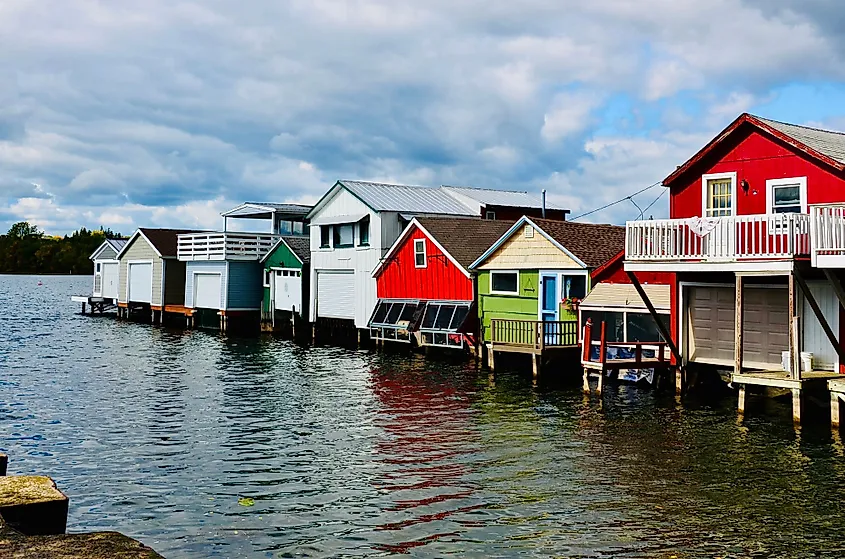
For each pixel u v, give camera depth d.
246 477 14.08
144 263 55.69
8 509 5.81
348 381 25.97
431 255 34.34
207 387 24.80
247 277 47.84
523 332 29.58
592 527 11.20
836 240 17.58
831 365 19.64
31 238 170.38
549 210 47.53
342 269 40.53
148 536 11.03
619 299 25.05
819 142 21.00
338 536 10.99
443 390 23.83
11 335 44.06
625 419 18.88
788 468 14.24
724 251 18.81
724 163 21.80
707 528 11.12
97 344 39.19
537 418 19.19
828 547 10.38
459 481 13.66
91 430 18.22
